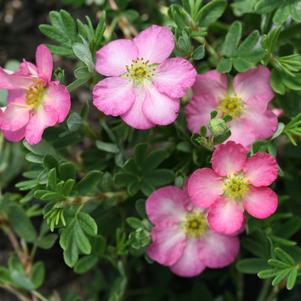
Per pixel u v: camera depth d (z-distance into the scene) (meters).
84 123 0.30
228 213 0.27
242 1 0.31
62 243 0.28
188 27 0.28
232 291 0.36
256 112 0.29
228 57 0.29
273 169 0.27
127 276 0.33
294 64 0.28
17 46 0.39
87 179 0.28
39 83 0.28
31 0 0.40
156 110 0.27
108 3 0.34
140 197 0.32
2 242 0.37
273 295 0.32
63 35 0.28
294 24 0.30
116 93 0.28
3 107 0.29
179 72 0.27
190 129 0.29
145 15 0.36
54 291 0.35
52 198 0.27
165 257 0.29
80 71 0.28
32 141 0.27
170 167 0.31
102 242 0.30
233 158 0.27
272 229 0.30
